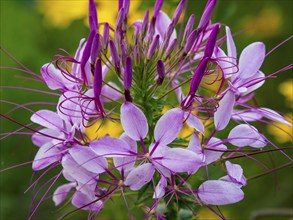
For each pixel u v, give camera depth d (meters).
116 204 0.47
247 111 0.36
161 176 0.31
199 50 0.36
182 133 0.44
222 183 0.31
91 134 0.45
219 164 0.34
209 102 0.34
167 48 0.35
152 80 0.35
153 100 0.34
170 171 0.31
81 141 0.33
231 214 0.59
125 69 0.31
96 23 0.34
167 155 0.30
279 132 0.50
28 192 0.59
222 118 0.32
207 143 0.32
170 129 0.30
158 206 0.35
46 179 0.57
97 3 0.51
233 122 0.49
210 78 0.41
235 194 0.31
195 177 0.37
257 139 0.32
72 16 0.57
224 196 0.31
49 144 0.33
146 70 0.34
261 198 0.60
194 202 0.35
